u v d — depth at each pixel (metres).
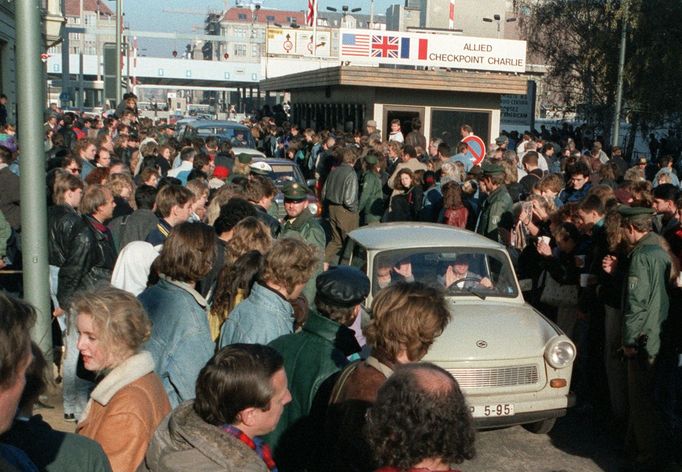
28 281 6.24
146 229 7.28
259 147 26.73
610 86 30.91
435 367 2.33
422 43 25.28
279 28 40.19
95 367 3.14
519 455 6.32
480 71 26.44
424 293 3.14
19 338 1.99
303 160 20.64
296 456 3.54
